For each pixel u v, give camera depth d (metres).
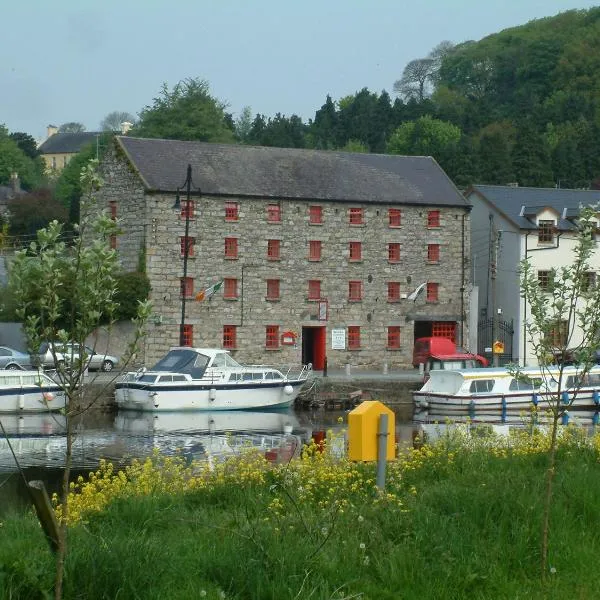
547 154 133.25
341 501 17.39
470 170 129.12
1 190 153.50
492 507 15.56
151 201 70.19
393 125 178.62
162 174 71.56
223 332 72.44
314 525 15.02
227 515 17.03
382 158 81.31
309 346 76.88
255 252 73.25
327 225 75.38
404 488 19.36
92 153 130.88
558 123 173.50
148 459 22.36
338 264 75.69
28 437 43.84
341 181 77.12
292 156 77.88
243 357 72.75
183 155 74.19
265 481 19.77
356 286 76.25
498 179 128.62
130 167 71.69
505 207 80.19
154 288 70.25
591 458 21.50
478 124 176.12
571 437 24.08
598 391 57.31
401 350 77.12
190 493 19.44
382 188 77.75
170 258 70.69
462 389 57.59
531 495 15.95
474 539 14.37
